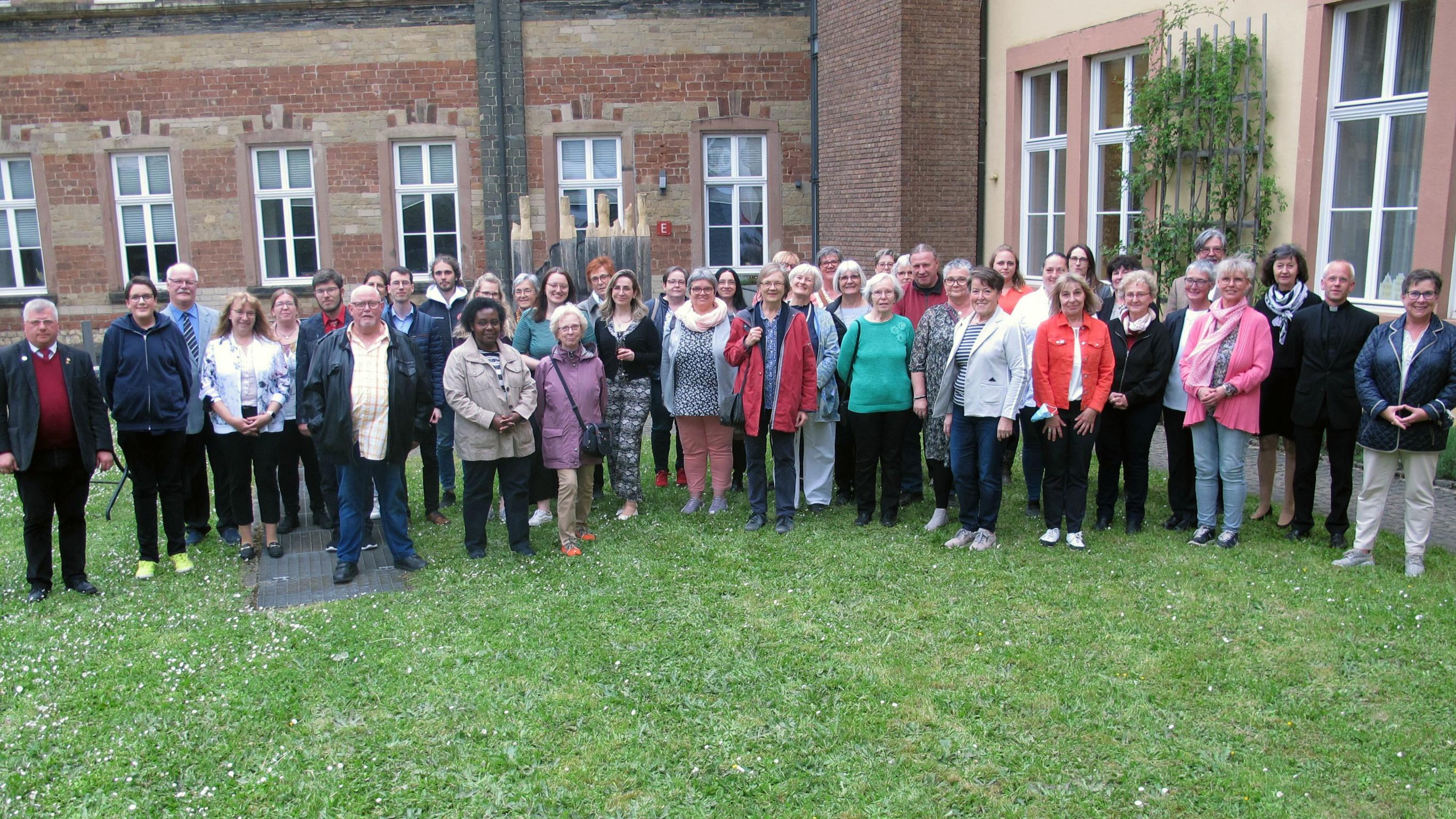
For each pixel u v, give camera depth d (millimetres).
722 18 15008
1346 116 8703
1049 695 4578
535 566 6441
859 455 7059
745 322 7000
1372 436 5773
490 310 6445
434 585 6199
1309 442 6312
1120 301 7180
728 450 7496
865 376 6957
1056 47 11508
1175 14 9914
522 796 3955
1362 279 8742
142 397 6383
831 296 8383
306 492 8797
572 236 11445
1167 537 6641
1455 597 5441
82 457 6066
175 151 15414
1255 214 9328
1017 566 6156
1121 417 6715
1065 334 6363
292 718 4555
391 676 4922
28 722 4543
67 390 6035
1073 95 11344
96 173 15562
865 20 13047
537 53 15023
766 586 5957
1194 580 5828
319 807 3926
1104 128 11242
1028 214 12555
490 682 4836
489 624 5504
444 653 5141
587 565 6426
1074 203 11477
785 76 15133
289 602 6000
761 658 5027
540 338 7477
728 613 5570
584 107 15109
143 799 4000
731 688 4742
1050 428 6375
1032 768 4055
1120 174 10734
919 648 5086
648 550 6688
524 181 15219
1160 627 5227
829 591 5836
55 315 6000
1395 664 4777
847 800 3896
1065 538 6605
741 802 3902
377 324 6320
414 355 6406
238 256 15609
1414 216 8250
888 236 12938
